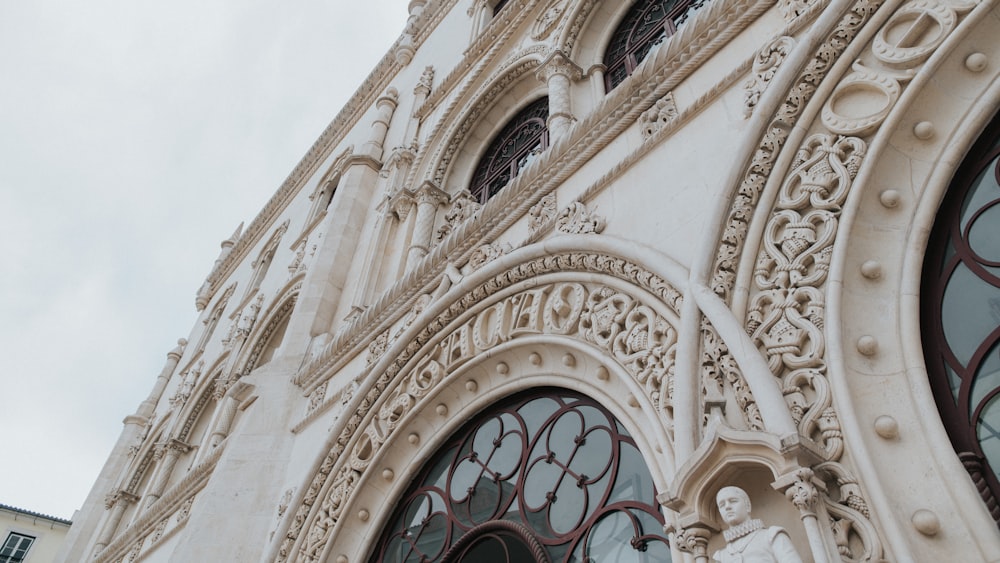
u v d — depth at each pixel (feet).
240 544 26.27
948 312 12.11
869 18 14.93
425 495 23.04
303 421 30.07
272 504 27.84
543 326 20.03
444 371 23.48
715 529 11.43
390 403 24.98
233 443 30.14
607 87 29.50
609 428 17.75
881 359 11.68
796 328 12.39
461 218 33.30
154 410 71.31
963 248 12.48
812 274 12.82
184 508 40.11
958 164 13.00
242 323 57.88
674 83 20.43
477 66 37.93
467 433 22.99
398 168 40.04
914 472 10.28
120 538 48.03
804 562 10.27
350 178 43.11
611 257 18.08
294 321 36.09
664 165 18.70
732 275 13.96
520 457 20.08
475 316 23.08
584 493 17.38
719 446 11.36
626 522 15.79
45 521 104.47
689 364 13.21
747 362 12.05
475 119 37.35
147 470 59.57
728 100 17.94
